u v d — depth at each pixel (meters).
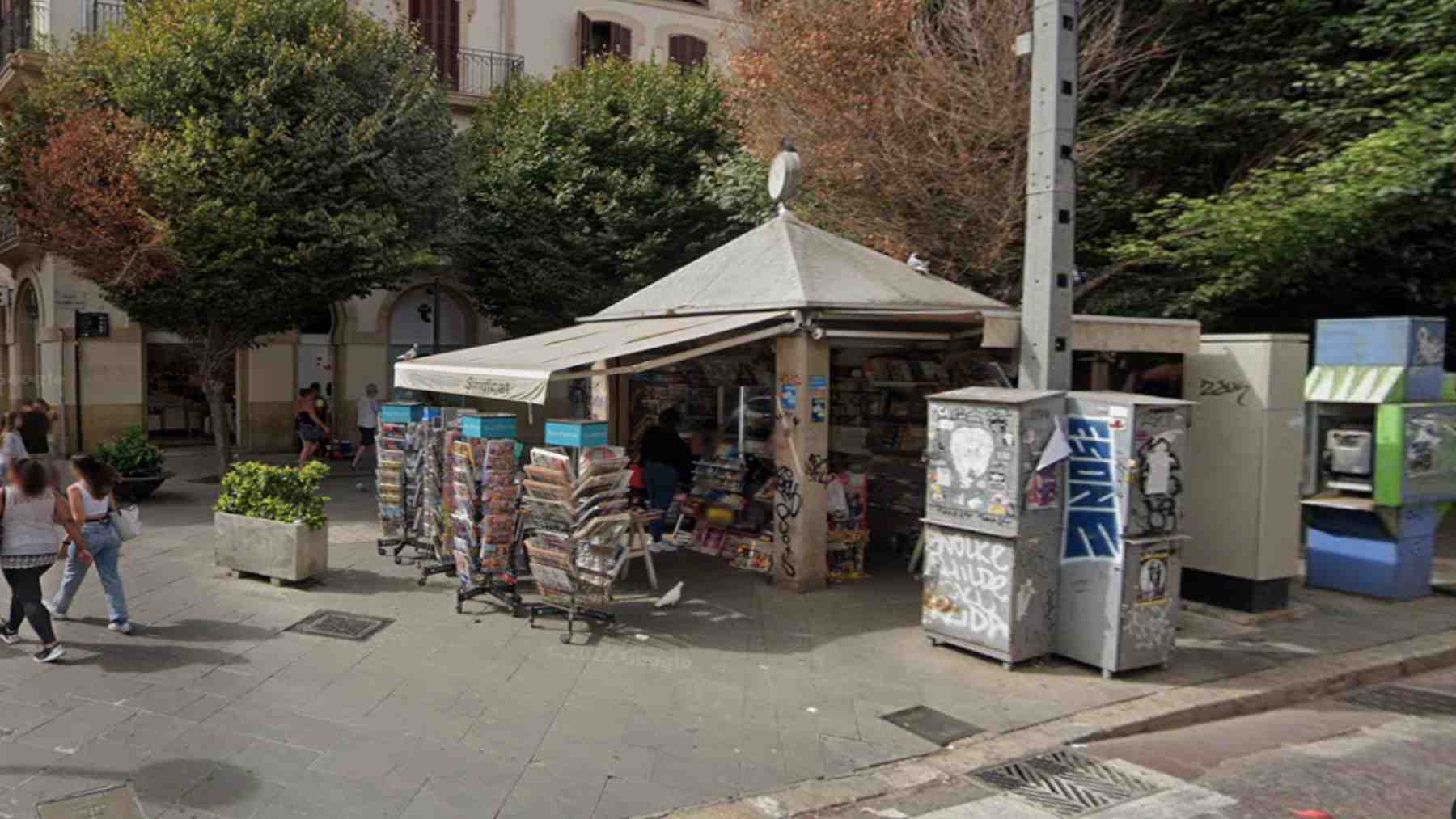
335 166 13.82
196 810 4.36
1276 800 4.78
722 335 8.68
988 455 6.51
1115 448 6.29
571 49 23.59
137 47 13.44
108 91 13.64
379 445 9.57
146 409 19.19
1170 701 5.98
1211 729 5.80
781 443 8.53
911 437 9.91
